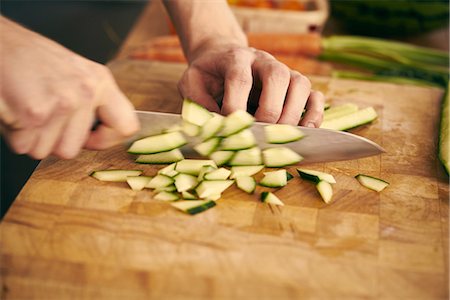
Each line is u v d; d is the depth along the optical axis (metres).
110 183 0.46
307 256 0.41
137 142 0.48
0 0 1.06
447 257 0.41
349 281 0.39
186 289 0.38
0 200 0.79
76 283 0.39
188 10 0.56
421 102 0.58
